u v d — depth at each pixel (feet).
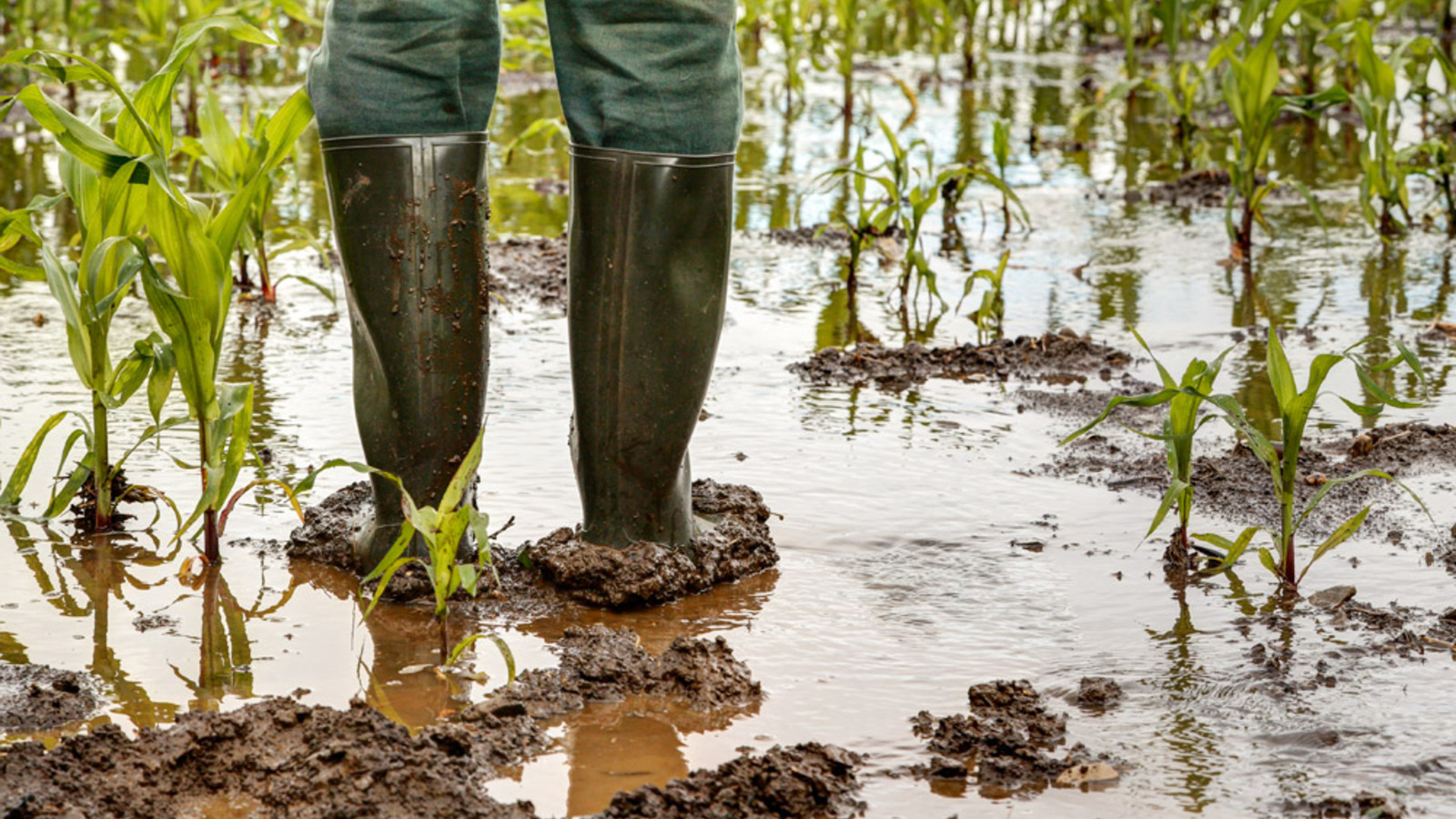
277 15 30.27
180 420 9.41
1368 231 19.88
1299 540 9.76
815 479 10.80
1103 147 26.23
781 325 15.37
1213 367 9.18
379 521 8.91
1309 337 14.57
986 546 9.60
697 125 8.42
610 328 8.60
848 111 28.27
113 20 36.83
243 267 16.55
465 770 6.63
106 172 8.69
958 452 11.46
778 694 7.52
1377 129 18.99
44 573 8.95
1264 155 18.52
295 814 6.23
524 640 8.18
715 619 8.50
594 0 8.26
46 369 12.95
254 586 8.87
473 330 8.79
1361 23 18.84
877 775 6.69
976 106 30.19
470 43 8.48
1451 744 6.94
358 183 8.50
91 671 7.64
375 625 8.34
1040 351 14.23
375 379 8.78
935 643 8.14
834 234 19.70
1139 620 8.47
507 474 10.68
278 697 7.18
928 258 18.44
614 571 8.66
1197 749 6.94
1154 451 11.52
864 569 9.24
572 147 8.57
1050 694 7.54
